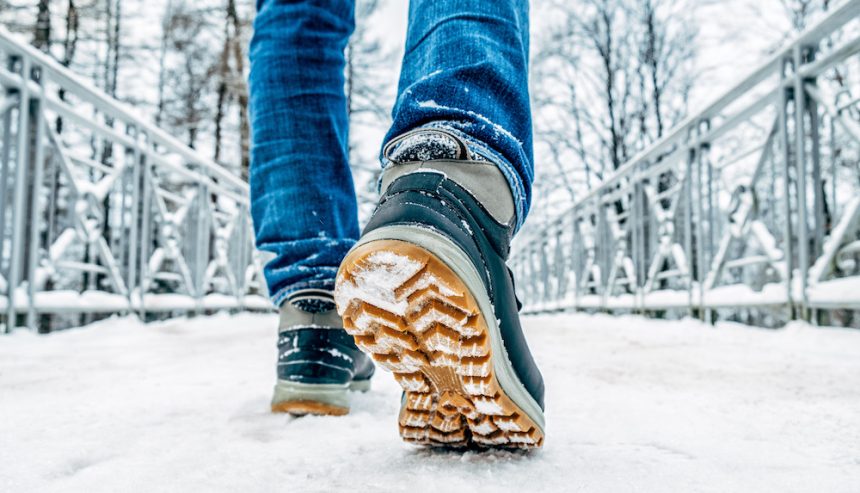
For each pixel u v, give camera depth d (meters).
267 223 0.99
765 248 3.04
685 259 4.02
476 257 0.57
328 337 0.95
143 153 4.14
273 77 1.03
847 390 1.21
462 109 0.65
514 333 0.62
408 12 0.76
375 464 0.63
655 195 4.66
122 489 0.56
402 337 0.57
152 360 1.87
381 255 0.52
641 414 0.96
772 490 0.54
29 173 2.92
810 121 2.82
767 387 1.26
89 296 3.47
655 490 0.54
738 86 3.34
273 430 0.84
